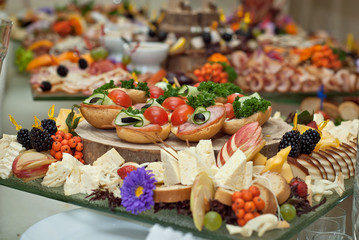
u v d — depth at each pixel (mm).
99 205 750
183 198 720
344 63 1694
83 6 2512
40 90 1431
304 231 750
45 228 708
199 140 802
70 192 781
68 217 733
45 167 824
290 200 729
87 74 1522
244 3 2320
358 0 2951
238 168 709
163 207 723
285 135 833
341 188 810
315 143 847
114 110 843
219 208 686
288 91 1548
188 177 729
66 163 806
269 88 1549
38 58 1641
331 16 3182
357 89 1601
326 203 775
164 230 631
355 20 2992
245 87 1519
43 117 1186
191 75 1393
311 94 1546
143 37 1679
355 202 711
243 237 669
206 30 1642
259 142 758
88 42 1818
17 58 1712
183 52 1578
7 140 882
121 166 800
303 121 995
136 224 724
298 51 1669
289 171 778
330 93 1570
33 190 800
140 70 1544
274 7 2482
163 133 807
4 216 749
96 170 789
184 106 826
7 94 1413
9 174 830
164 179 744
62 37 2074
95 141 821
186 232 685
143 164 778
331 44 2014
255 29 2166
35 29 2133
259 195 692
